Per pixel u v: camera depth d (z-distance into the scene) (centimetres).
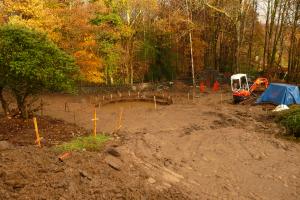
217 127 1848
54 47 1752
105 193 854
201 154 1366
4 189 775
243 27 4125
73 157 1032
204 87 3956
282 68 4347
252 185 1119
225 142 1536
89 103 2912
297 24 3747
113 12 3797
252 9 4381
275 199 1036
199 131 1734
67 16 3089
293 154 1416
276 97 2473
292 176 1198
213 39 4859
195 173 1173
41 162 951
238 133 1692
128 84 3938
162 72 4681
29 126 1714
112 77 4131
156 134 1645
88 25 3166
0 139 1430
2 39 1622
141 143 1441
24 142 1388
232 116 2122
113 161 1082
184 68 4994
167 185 1028
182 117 2130
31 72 1586
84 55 3080
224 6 3941
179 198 948
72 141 1341
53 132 1622
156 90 3903
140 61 4431
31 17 3005
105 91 3634
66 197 792
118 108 2738
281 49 4222
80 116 2173
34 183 827
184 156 1330
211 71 4506
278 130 1772
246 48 5472
